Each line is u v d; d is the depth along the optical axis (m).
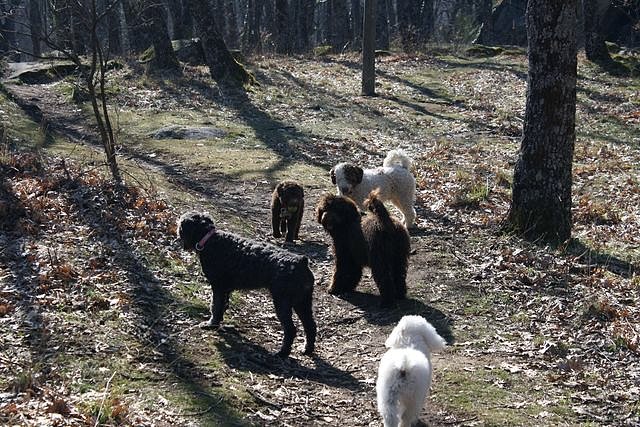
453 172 14.28
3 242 8.26
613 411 6.05
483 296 8.57
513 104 21.42
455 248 10.10
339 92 22.36
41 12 30.36
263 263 6.77
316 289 8.81
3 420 4.88
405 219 11.01
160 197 10.77
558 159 10.16
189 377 6.04
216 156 14.55
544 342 7.34
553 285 8.86
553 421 5.84
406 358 5.00
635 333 7.42
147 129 16.48
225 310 7.56
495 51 31.50
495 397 6.21
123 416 5.19
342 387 6.32
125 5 24.56
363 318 8.03
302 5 38.22
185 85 20.91
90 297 7.14
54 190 10.05
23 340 6.20
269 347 7.02
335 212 8.45
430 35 39.53
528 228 10.37
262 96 20.58
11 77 21.52
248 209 11.62
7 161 10.84
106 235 8.88
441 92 23.20
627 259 9.86
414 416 5.16
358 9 45.09
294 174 13.63
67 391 5.47
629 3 33.62
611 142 17.31
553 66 9.91
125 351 6.29
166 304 7.44
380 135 17.66
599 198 12.92
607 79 24.67
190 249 7.14
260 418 5.57
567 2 9.71
